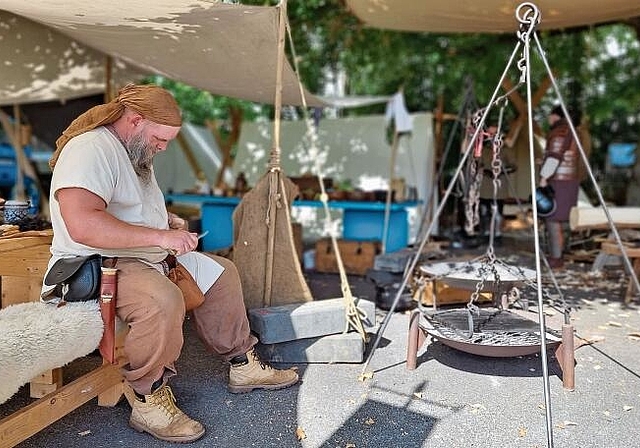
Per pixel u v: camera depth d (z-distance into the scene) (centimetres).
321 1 906
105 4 324
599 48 1341
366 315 364
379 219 658
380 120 869
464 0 494
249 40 402
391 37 1091
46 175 897
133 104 246
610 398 301
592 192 1095
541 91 770
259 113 1468
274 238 364
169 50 462
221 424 266
